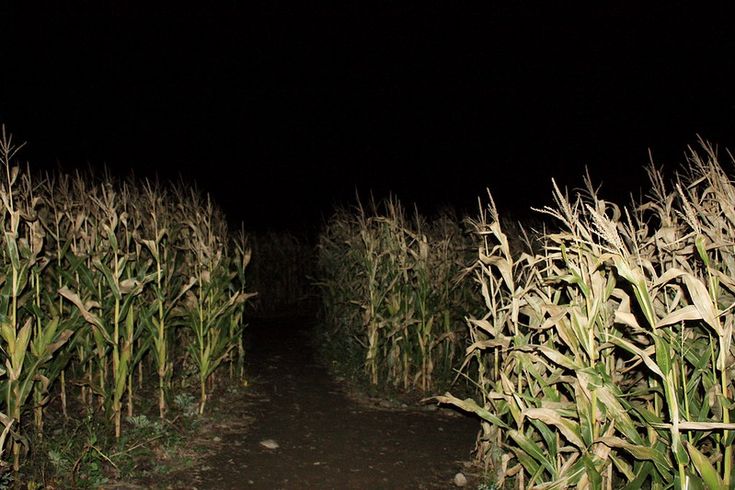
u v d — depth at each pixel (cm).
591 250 379
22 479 437
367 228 849
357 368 828
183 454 529
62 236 591
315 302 1537
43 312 524
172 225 690
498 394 429
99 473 464
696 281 308
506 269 446
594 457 371
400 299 762
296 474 507
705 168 455
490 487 472
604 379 356
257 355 984
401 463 537
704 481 304
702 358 328
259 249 1496
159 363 584
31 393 484
